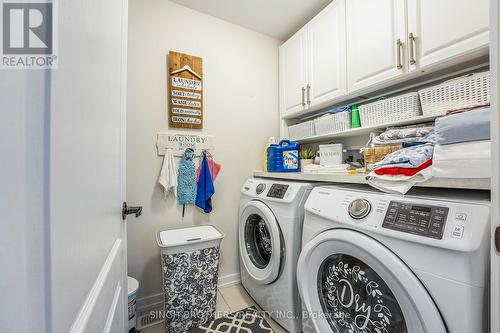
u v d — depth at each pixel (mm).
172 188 1670
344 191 986
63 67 263
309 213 1067
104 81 500
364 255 771
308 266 994
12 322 195
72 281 296
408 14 1129
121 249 761
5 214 191
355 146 1730
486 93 885
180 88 1691
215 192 1870
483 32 883
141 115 1584
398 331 713
